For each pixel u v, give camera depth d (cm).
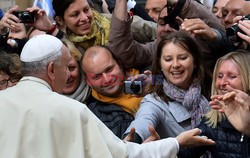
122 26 605
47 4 709
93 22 665
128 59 619
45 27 655
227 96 484
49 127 456
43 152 451
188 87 570
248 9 652
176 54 559
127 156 481
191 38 571
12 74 571
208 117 523
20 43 633
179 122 559
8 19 661
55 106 466
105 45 630
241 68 518
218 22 654
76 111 468
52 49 486
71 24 655
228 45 600
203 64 593
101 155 463
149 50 643
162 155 493
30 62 482
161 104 563
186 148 519
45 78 485
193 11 634
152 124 539
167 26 636
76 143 459
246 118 481
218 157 509
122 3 609
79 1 650
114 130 577
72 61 612
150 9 704
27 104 467
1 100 475
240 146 501
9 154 449
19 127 457
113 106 596
